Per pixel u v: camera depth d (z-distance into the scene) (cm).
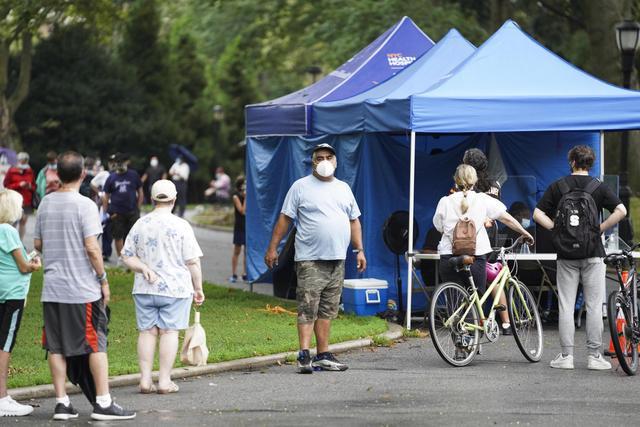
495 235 2753
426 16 6644
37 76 11244
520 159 3186
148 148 11919
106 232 4653
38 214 1798
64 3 5759
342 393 1988
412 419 1748
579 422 1725
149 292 1991
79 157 1805
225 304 3312
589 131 3197
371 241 3102
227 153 13225
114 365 2194
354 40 6719
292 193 2253
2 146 9425
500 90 2845
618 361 2233
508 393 1980
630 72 4297
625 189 4250
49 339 1778
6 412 1814
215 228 7650
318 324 2259
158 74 12500
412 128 2744
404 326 2925
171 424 1722
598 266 2233
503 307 2362
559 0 7406
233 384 2095
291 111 3372
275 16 7931
